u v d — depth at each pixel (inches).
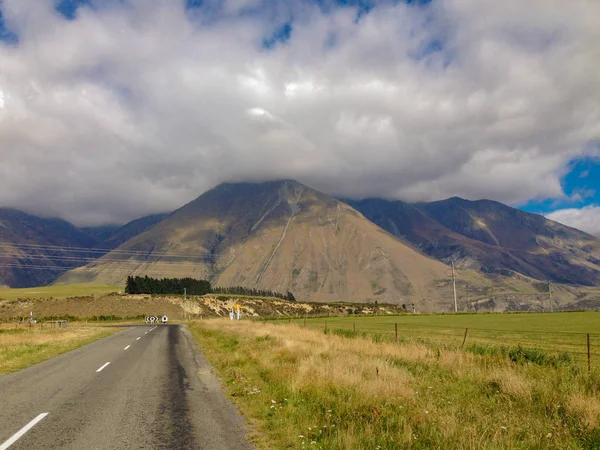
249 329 1337.4
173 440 279.1
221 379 514.6
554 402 351.3
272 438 283.4
